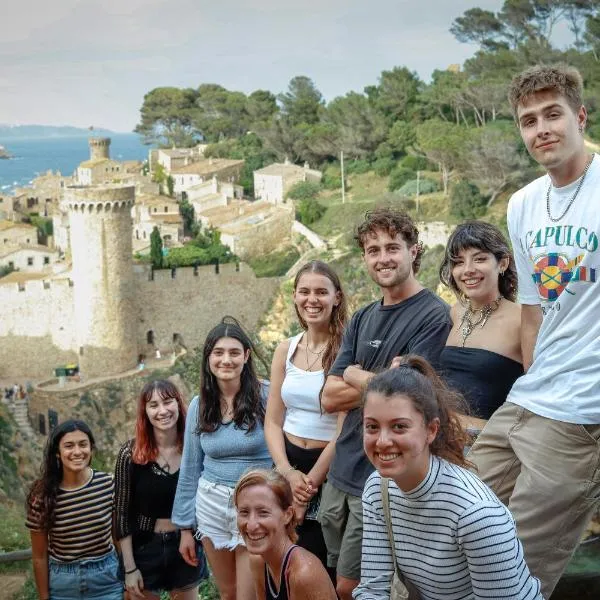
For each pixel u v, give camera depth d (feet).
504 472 7.91
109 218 71.15
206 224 107.24
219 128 171.32
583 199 7.38
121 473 10.83
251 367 10.16
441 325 8.61
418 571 6.62
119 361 74.64
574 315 7.44
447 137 95.14
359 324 9.14
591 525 9.55
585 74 93.97
